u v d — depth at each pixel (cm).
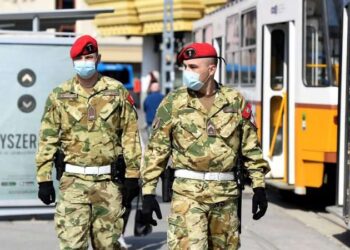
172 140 712
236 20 1928
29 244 1137
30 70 1255
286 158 1479
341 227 1355
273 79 1598
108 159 768
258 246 1175
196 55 690
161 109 711
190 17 4259
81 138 762
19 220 1316
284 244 1198
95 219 769
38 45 1254
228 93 709
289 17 1488
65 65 1266
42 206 1274
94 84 770
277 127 1555
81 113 762
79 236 758
